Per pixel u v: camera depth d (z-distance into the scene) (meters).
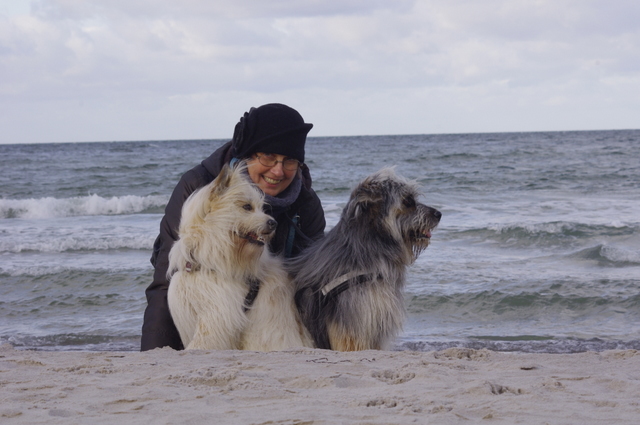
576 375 3.57
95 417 2.71
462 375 3.54
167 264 4.73
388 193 4.69
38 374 3.62
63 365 3.86
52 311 8.06
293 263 4.87
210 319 4.28
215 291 4.29
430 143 72.56
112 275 9.60
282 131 4.79
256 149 4.80
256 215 4.30
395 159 38.62
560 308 7.79
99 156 46.66
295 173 5.15
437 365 3.79
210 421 2.62
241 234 4.29
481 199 19.36
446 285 8.74
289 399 2.99
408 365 3.74
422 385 3.26
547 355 4.25
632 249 11.20
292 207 5.22
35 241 12.34
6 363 3.95
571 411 2.76
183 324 4.43
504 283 8.72
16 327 7.37
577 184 23.16
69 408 2.84
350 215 4.64
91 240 12.23
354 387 3.28
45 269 9.91
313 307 4.66
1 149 71.06
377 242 4.63
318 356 4.00
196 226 4.30
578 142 64.25
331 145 71.00
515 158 37.84
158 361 3.86
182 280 4.41
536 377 3.49
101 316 7.83
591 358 4.11
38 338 6.89
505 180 24.66
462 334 6.91
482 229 12.62
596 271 9.57
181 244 4.39
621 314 7.54
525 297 8.07
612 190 21.28
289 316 4.55
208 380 3.32
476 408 2.80
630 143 58.56
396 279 4.71
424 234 4.75
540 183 23.53
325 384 3.31
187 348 4.31
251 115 4.86
